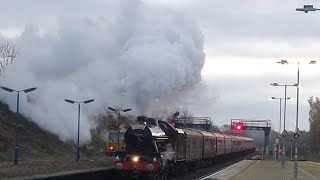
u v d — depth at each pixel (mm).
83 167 33531
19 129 52469
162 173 33188
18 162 36938
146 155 31906
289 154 103562
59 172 27844
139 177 32375
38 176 24297
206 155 50688
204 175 42188
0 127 50000
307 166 64875
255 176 40594
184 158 39156
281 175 43312
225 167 56562
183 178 37906
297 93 44562
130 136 32281
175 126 40031
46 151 50844
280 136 79250
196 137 44375
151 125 33906
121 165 31781
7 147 46656
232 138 74625
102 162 40844
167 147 34938
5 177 24516
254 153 122500
